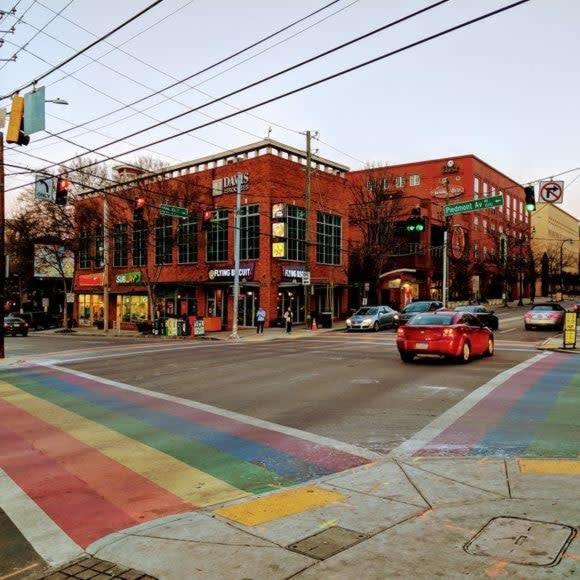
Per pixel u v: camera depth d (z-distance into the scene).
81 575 4.28
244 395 11.92
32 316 51.31
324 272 41.75
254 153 38.53
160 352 21.97
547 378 13.41
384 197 43.94
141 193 37.09
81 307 55.12
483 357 18.22
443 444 7.82
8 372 16.66
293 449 7.76
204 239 40.72
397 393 11.73
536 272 79.88
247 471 6.86
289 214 38.50
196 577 4.09
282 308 38.03
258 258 37.41
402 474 6.43
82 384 13.99
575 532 4.62
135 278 46.72
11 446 8.19
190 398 11.73
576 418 9.18
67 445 8.18
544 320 30.77
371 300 44.75
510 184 80.06
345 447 7.79
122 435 8.70
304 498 5.70
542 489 5.77
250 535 4.79
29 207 48.16
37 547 4.84
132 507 5.75
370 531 4.80
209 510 5.48
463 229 62.31
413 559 4.23
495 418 9.27
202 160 41.03
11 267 52.50
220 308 40.09
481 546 4.41
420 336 16.38
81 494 6.16
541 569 4.00
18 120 13.77
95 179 38.69
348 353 20.00
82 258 49.50
